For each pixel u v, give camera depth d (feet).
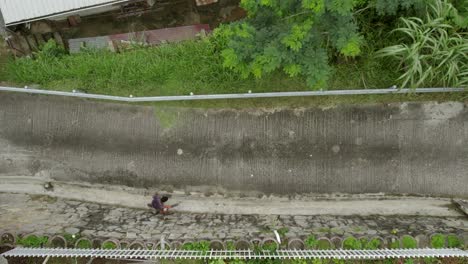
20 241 22.66
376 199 26.86
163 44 28.37
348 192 26.86
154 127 27.53
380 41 24.93
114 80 27.27
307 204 27.12
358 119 26.25
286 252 21.65
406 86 24.97
